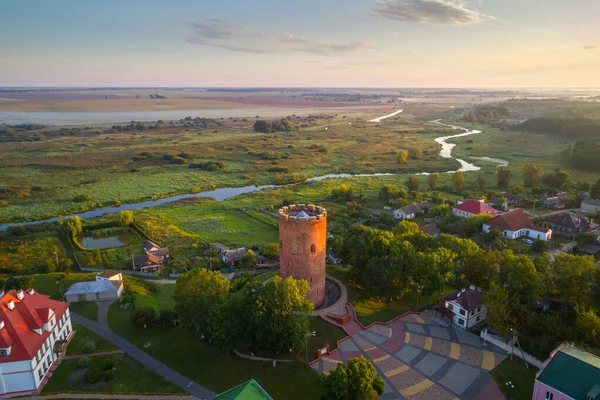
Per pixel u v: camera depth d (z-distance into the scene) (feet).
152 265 412.77
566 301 273.33
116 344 264.93
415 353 252.42
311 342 261.24
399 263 301.84
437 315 294.87
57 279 367.04
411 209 547.08
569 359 197.57
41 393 219.41
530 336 258.57
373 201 629.51
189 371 238.68
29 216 572.10
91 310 309.63
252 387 178.40
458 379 229.86
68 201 637.71
